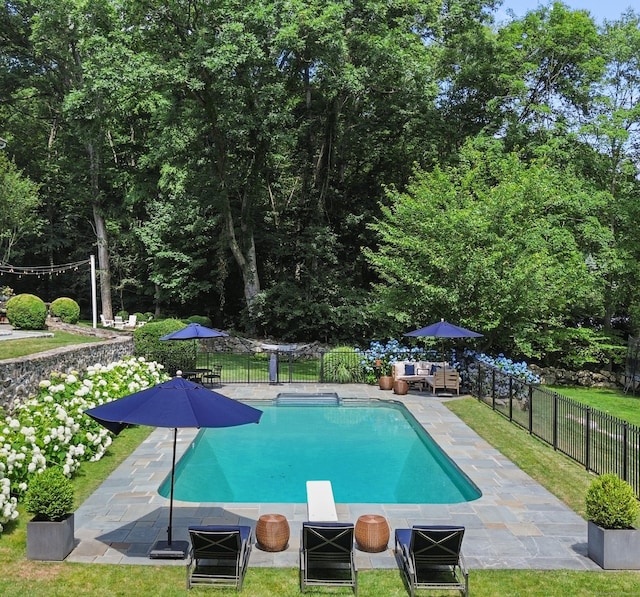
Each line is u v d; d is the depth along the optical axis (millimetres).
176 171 28609
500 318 20219
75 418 11562
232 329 34344
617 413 18812
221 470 12148
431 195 21641
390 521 8734
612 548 7109
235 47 21859
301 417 17344
